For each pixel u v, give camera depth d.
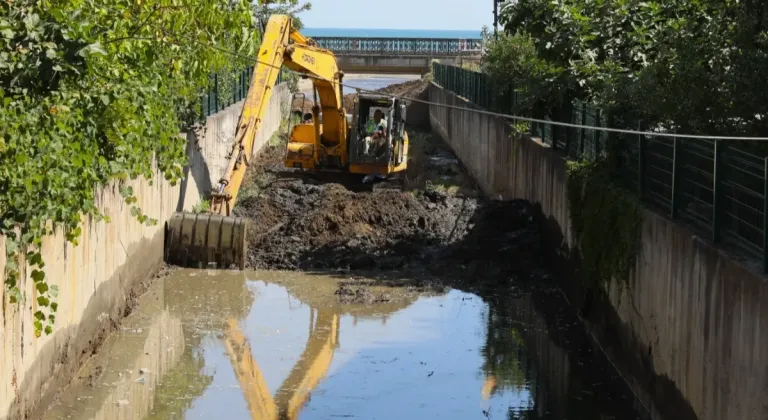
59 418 12.68
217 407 13.48
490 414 13.52
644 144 15.13
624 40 19.92
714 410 10.99
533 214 23.45
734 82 13.43
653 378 13.42
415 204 24.33
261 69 25.02
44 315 11.62
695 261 11.77
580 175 18.38
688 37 15.02
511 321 18.11
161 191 20.53
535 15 21.14
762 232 10.54
